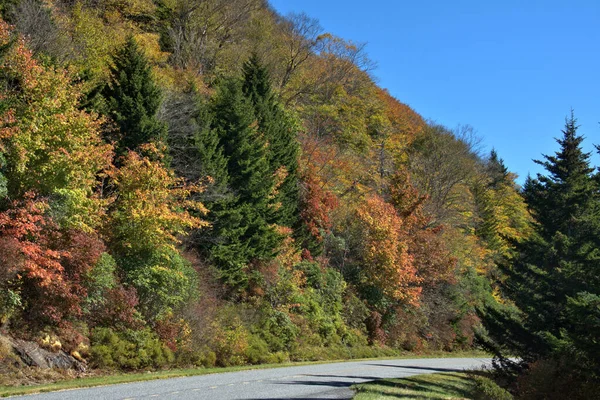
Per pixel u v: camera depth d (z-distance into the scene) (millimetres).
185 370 20703
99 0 41125
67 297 17844
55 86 19250
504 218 71250
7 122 17438
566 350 18406
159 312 21406
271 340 28047
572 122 28281
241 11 52844
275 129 36594
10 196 17750
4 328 16422
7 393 13039
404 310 42969
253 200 30719
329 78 63469
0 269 15703
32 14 26672
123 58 25812
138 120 24156
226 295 28531
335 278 37531
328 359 31172
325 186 43656
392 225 41531
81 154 18812
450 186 62594
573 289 21766
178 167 26922
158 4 47750
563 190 27250
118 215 21234
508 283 27812
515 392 22094
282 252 33625
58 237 18344
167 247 22219
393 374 24781
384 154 63031
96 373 17891
